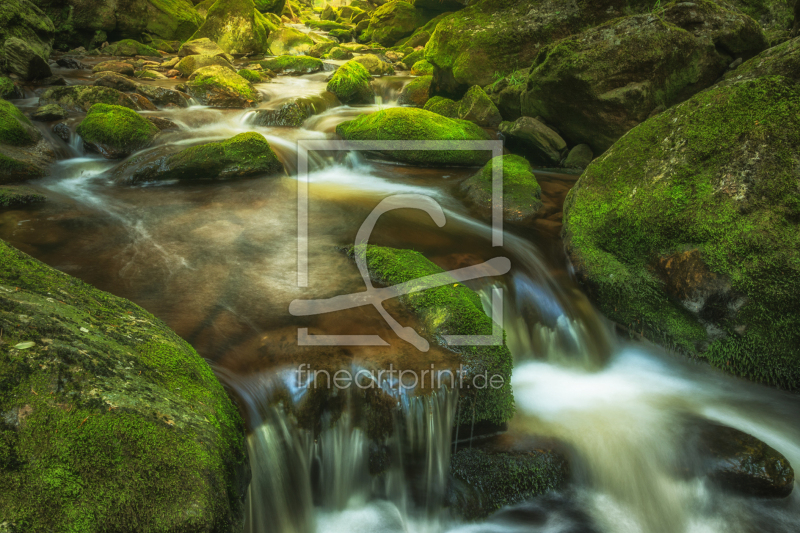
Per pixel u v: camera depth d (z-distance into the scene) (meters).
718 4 8.05
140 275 4.78
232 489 2.50
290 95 12.62
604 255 5.27
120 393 2.37
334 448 3.50
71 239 5.46
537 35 10.88
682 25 7.95
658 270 4.81
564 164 8.70
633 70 7.73
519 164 7.52
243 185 7.35
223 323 4.05
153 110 10.33
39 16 12.68
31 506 1.95
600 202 5.54
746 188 4.41
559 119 8.59
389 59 20.17
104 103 8.88
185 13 18.88
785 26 9.34
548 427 4.02
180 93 11.09
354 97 13.36
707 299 4.45
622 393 4.49
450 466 3.65
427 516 3.57
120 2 16.53
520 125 8.56
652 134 5.43
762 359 4.31
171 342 3.11
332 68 17.14
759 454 3.67
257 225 6.08
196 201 6.75
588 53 7.88
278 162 7.88
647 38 7.66
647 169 5.24
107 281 4.64
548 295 5.24
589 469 3.79
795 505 3.62
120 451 2.16
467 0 20.89
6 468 2.00
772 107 4.54
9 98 9.49
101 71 12.27
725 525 3.59
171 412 2.45
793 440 3.98
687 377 4.64
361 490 3.59
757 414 4.22
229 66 14.00
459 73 11.35
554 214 6.78
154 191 7.04
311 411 3.41
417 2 22.92
